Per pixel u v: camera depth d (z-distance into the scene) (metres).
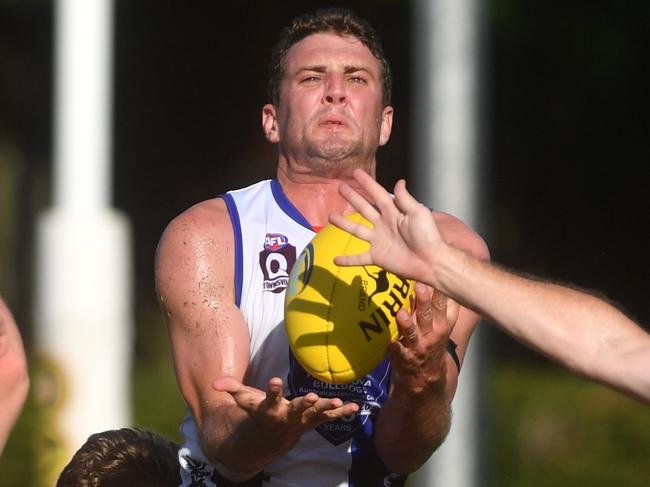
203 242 17.12
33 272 57.91
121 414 31.70
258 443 15.56
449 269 13.52
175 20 58.34
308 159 17.33
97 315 31.23
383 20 53.03
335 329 15.35
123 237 32.03
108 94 34.41
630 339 13.18
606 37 52.91
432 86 37.00
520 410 40.28
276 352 16.95
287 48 17.69
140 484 17.47
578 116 55.59
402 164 53.41
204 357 16.70
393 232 13.79
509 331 13.37
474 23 37.22
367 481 17.23
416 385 15.92
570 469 39.00
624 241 55.94
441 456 36.31
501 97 55.09
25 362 13.17
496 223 55.81
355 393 17.03
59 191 32.25
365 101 17.36
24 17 58.28
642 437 40.12
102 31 32.56
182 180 58.94
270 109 18.08
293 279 15.81
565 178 56.47
